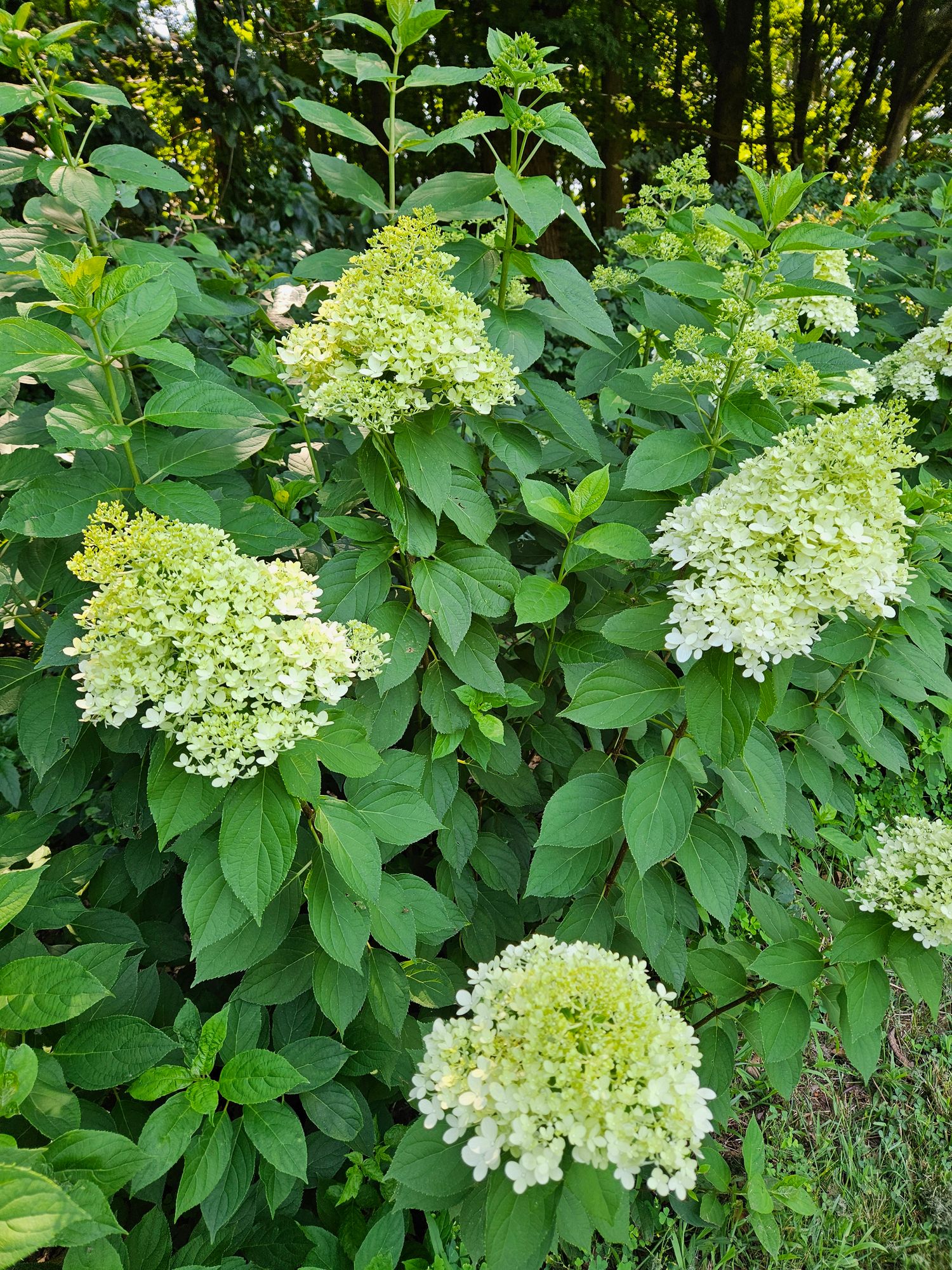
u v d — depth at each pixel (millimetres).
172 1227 706
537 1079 448
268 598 551
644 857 612
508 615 884
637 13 4137
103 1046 564
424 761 701
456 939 859
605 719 629
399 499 659
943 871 661
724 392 754
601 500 671
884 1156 893
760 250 734
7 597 708
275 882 528
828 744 904
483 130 690
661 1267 775
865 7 4715
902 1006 1045
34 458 698
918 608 845
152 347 595
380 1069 692
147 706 664
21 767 845
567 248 3762
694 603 573
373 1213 682
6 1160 435
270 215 2035
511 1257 438
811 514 562
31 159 732
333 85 2242
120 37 1767
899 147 4266
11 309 727
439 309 632
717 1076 764
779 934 759
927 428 1210
